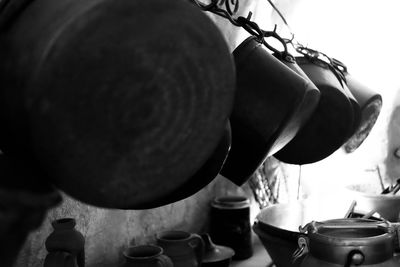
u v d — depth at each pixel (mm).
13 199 450
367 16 2193
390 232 1036
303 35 2154
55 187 566
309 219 1669
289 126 943
